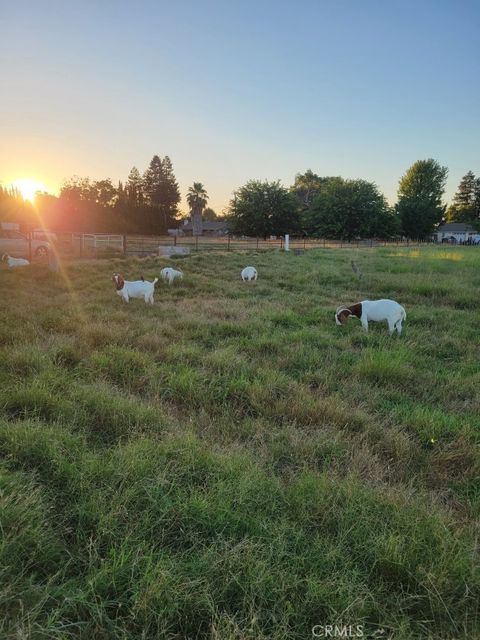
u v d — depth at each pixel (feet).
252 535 8.25
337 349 21.99
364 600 6.81
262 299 34.86
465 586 7.28
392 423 13.85
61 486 9.70
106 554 7.70
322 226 197.06
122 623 6.48
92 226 253.24
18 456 10.34
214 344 21.88
